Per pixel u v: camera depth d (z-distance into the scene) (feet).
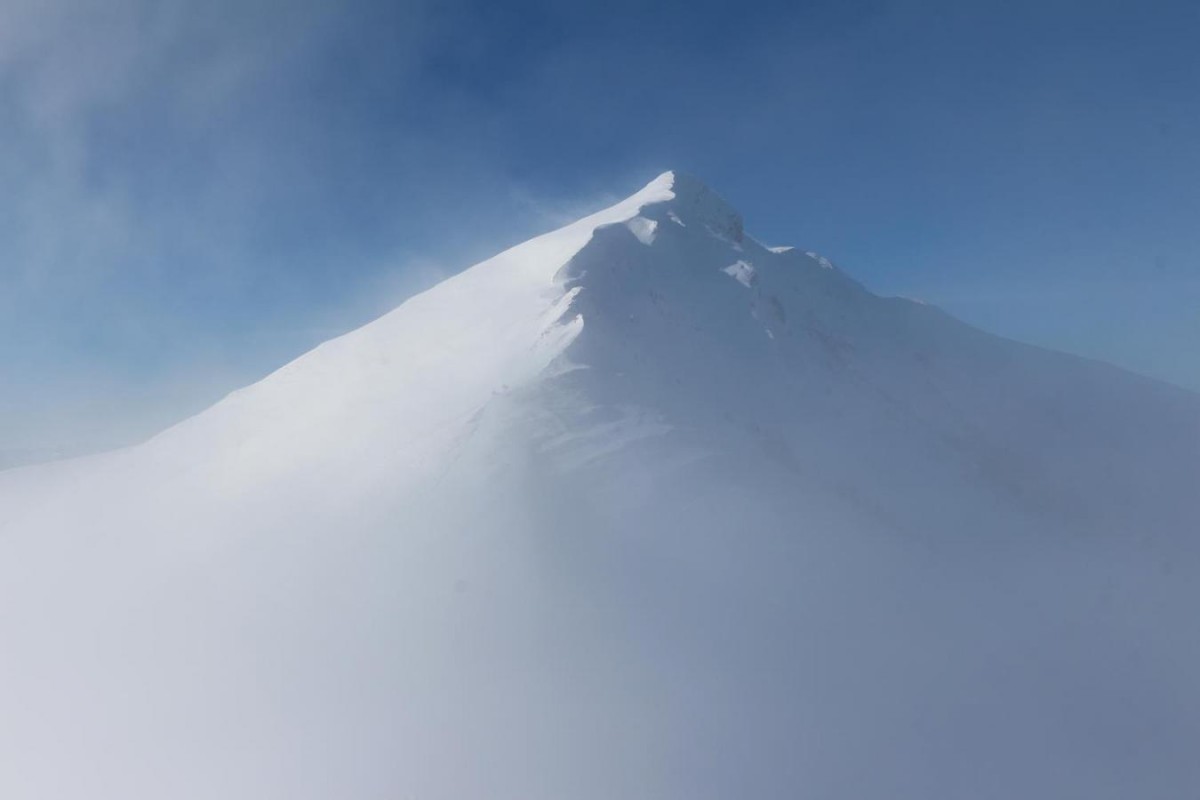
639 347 138.31
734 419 130.31
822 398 154.92
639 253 170.91
